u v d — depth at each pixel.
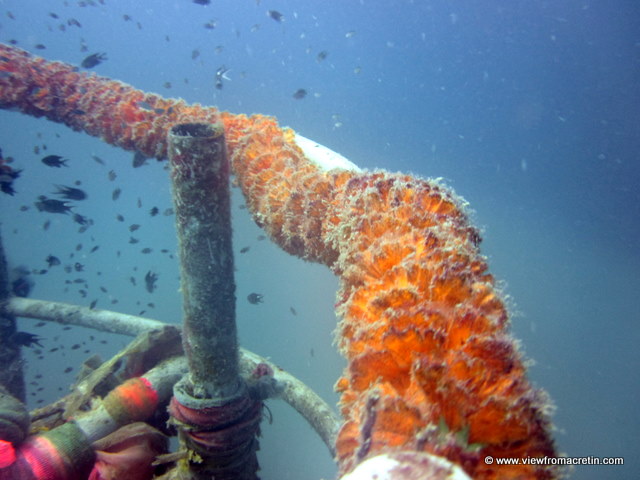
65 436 2.89
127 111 4.51
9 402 2.84
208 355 2.75
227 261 2.63
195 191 2.40
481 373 1.36
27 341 5.61
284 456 21.80
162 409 3.66
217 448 2.86
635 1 49.91
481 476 1.20
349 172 2.99
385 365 1.47
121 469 2.94
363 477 1.02
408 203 2.28
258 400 3.18
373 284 1.88
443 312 1.55
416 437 1.15
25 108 5.00
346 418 1.65
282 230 3.24
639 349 30.06
